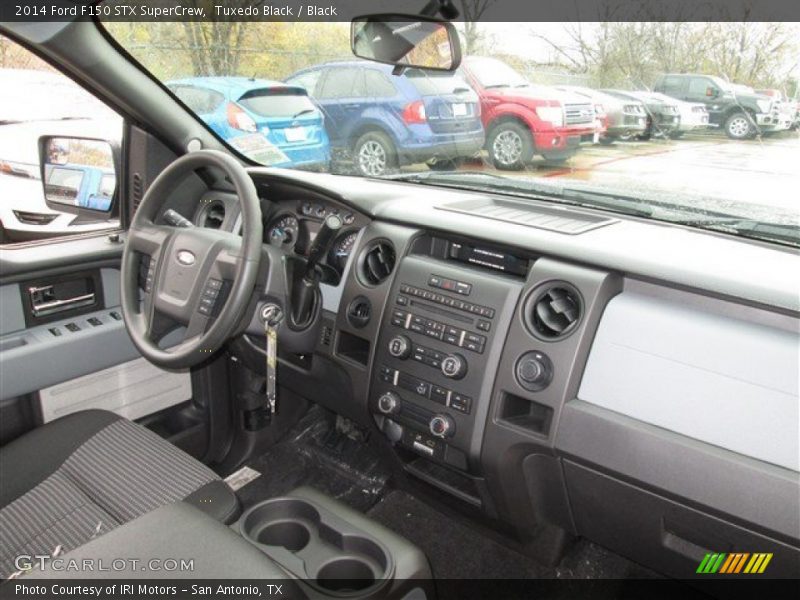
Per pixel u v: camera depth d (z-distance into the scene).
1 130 1.87
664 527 1.38
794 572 1.23
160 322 1.62
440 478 1.80
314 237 1.95
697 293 1.26
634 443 1.29
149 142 2.07
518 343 1.43
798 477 1.12
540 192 1.92
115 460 1.43
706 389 1.23
